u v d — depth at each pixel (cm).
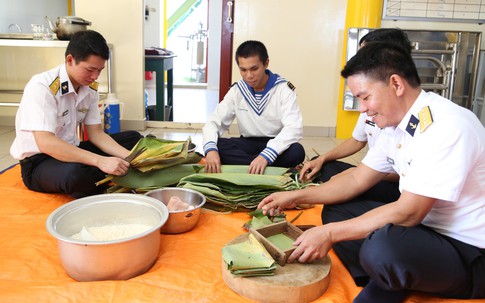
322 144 361
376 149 142
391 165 140
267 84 222
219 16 724
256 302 111
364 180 145
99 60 170
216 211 170
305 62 380
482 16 364
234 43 377
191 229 154
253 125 232
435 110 108
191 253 137
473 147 103
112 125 346
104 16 367
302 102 389
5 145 314
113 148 202
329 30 373
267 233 135
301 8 370
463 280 108
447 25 368
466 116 107
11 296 107
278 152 203
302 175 187
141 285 115
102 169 166
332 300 113
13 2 448
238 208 171
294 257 119
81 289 111
